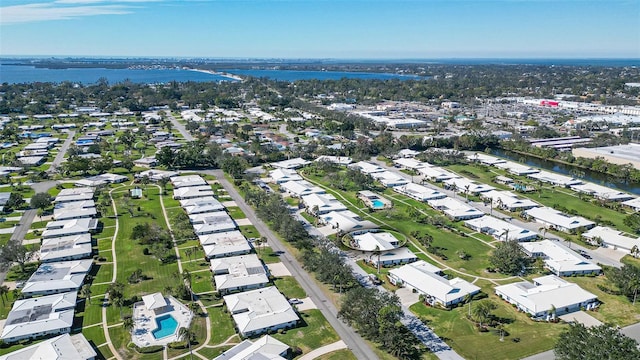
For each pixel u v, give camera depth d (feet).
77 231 593.83
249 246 557.74
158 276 495.41
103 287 471.62
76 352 355.15
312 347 378.32
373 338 387.34
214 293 463.83
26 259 510.99
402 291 471.62
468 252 565.12
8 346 379.14
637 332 397.60
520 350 376.68
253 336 393.29
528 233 601.21
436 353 373.40
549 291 447.01
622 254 555.69
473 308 432.25
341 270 474.90
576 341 335.67
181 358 362.33
